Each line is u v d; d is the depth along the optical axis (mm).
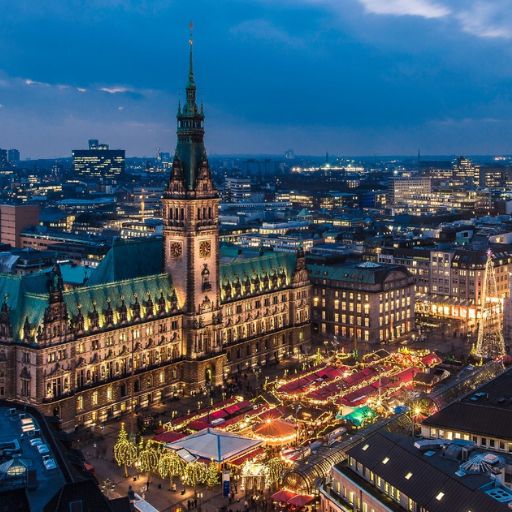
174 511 147625
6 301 193125
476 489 110938
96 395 198625
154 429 190125
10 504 100562
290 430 172375
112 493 154375
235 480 159625
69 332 189125
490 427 147250
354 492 126812
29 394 185250
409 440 132625
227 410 186500
